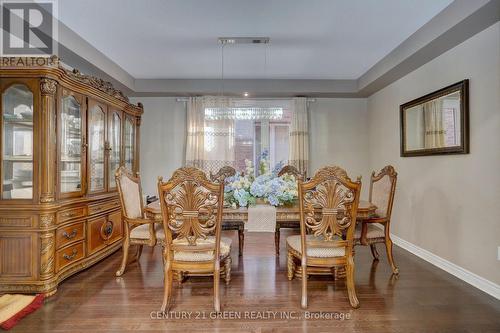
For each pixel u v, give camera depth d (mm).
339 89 4695
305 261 2227
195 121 4883
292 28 2932
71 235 2680
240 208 2564
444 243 3012
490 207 2459
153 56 3678
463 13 2340
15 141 2391
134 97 5004
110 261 3209
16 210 2328
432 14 2656
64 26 2838
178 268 2148
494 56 2416
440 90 3027
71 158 2770
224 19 2742
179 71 4285
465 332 1893
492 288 2428
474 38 2623
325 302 2293
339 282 2676
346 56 3693
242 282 2662
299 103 4918
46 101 2369
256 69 4199
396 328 1940
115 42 3244
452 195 2900
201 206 2076
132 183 3002
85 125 2904
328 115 5070
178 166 5027
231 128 4922
